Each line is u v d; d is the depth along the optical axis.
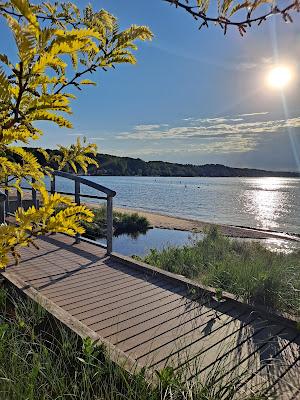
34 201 5.99
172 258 7.23
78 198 6.12
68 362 2.58
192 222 19.97
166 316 3.59
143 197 48.06
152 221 20.09
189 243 11.89
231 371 2.61
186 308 3.79
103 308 3.78
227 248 8.21
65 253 5.96
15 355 2.38
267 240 13.80
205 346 3.00
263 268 5.11
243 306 3.77
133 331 3.26
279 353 2.91
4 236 0.83
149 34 0.95
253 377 2.55
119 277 4.81
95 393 2.24
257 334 3.23
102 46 0.93
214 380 2.31
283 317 3.45
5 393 1.99
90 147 1.17
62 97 0.73
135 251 12.78
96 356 2.56
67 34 0.60
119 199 43.22
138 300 4.01
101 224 17.06
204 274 6.27
